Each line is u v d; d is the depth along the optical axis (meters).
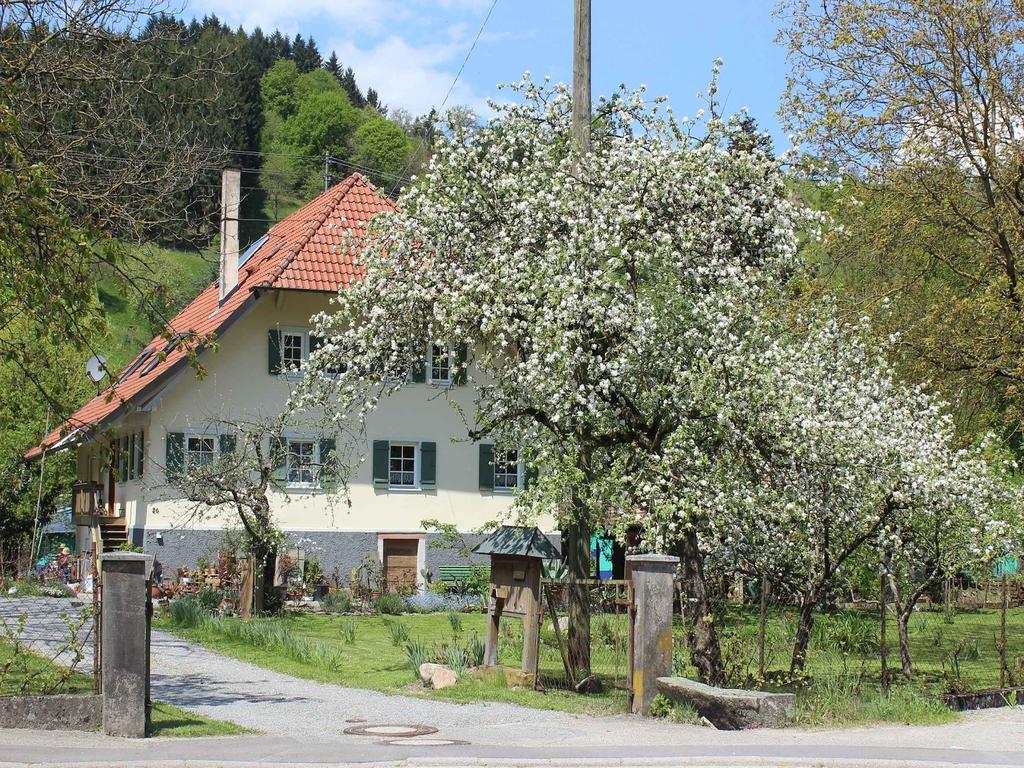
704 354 13.91
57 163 16.03
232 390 31.19
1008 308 19.50
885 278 21.28
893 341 16.25
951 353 20.09
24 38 15.70
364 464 32.38
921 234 21.14
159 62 19.42
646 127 15.80
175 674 16.14
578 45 15.76
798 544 14.66
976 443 16.58
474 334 15.75
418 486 32.84
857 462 13.98
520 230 15.52
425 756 9.62
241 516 25.44
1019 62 20.66
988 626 25.48
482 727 11.82
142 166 18.16
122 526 32.47
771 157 15.32
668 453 13.61
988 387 20.64
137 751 9.78
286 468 31.56
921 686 14.11
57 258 13.07
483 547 15.71
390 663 17.58
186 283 49.28
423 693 14.29
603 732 11.42
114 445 14.95
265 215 78.19
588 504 14.26
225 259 35.06
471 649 17.50
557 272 14.63
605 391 14.26
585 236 14.41
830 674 15.33
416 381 32.94
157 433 30.56
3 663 14.69
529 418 16.38
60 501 44.78
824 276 19.69
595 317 14.05
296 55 108.00
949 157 20.75
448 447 33.19
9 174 12.45
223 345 31.19
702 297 14.28
